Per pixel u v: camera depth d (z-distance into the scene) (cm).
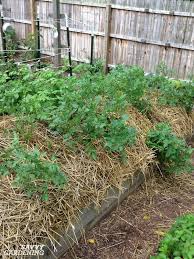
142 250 254
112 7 651
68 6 711
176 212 301
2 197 226
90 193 261
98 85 336
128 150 315
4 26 761
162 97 424
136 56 661
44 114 285
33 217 219
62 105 283
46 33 768
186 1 572
